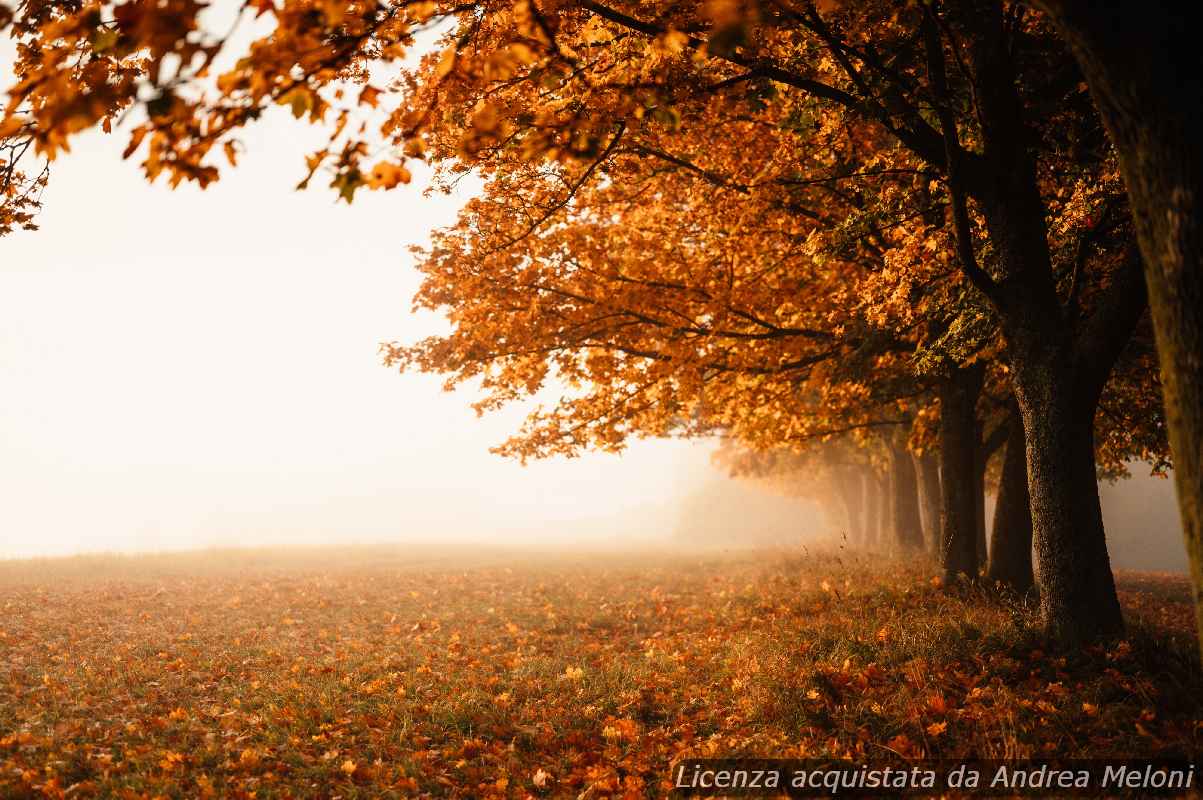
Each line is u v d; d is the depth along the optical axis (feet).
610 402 31.24
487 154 18.97
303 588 54.39
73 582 53.57
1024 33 20.86
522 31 11.30
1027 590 30.63
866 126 22.75
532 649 29.45
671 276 29.01
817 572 42.91
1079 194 21.57
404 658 27.86
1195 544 8.00
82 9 13.51
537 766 17.35
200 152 9.55
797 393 34.86
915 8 17.90
